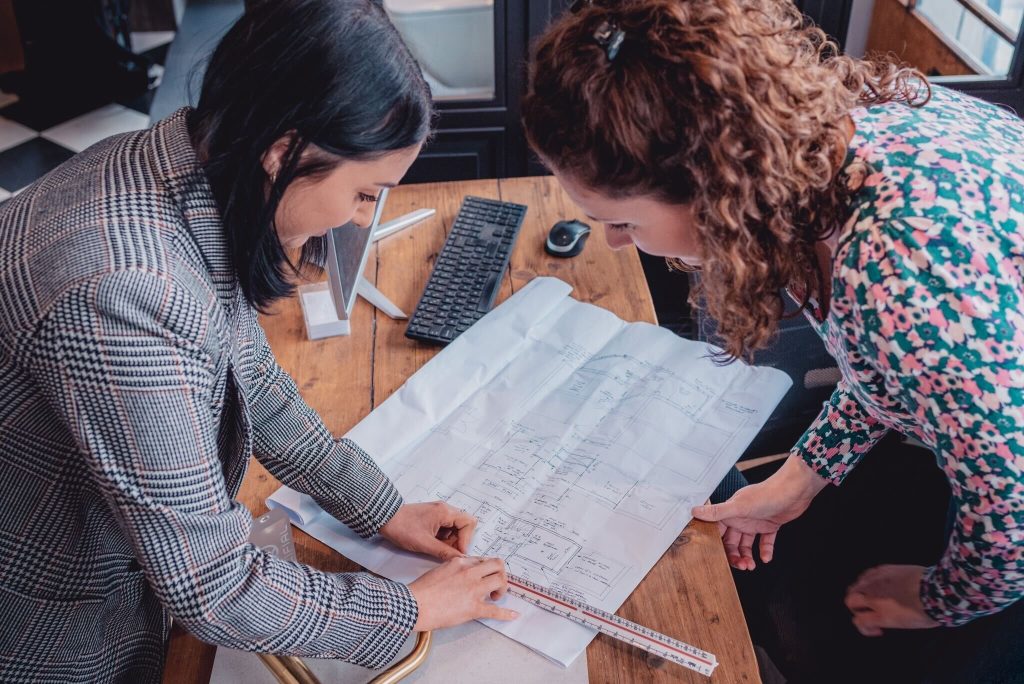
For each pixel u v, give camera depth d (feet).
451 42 7.93
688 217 2.89
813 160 2.72
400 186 5.82
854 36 8.21
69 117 12.64
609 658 3.24
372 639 3.11
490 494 3.84
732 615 3.35
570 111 2.75
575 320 4.67
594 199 2.94
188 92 2.81
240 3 15.51
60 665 3.06
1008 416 2.66
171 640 3.43
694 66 2.58
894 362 2.74
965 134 2.84
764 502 3.92
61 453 2.75
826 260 3.17
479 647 3.30
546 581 3.49
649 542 3.61
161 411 2.48
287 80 2.43
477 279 4.92
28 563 2.89
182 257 2.62
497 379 4.37
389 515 3.64
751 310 3.01
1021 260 2.67
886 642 4.25
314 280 4.32
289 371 4.48
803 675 4.23
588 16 2.79
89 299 2.39
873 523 4.75
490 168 8.67
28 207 2.66
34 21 12.56
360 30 2.48
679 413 4.12
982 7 7.28
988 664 3.83
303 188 2.64
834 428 3.94
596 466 3.92
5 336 2.48
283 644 2.95
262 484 3.95
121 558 3.09
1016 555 2.92
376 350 4.61
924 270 2.63
